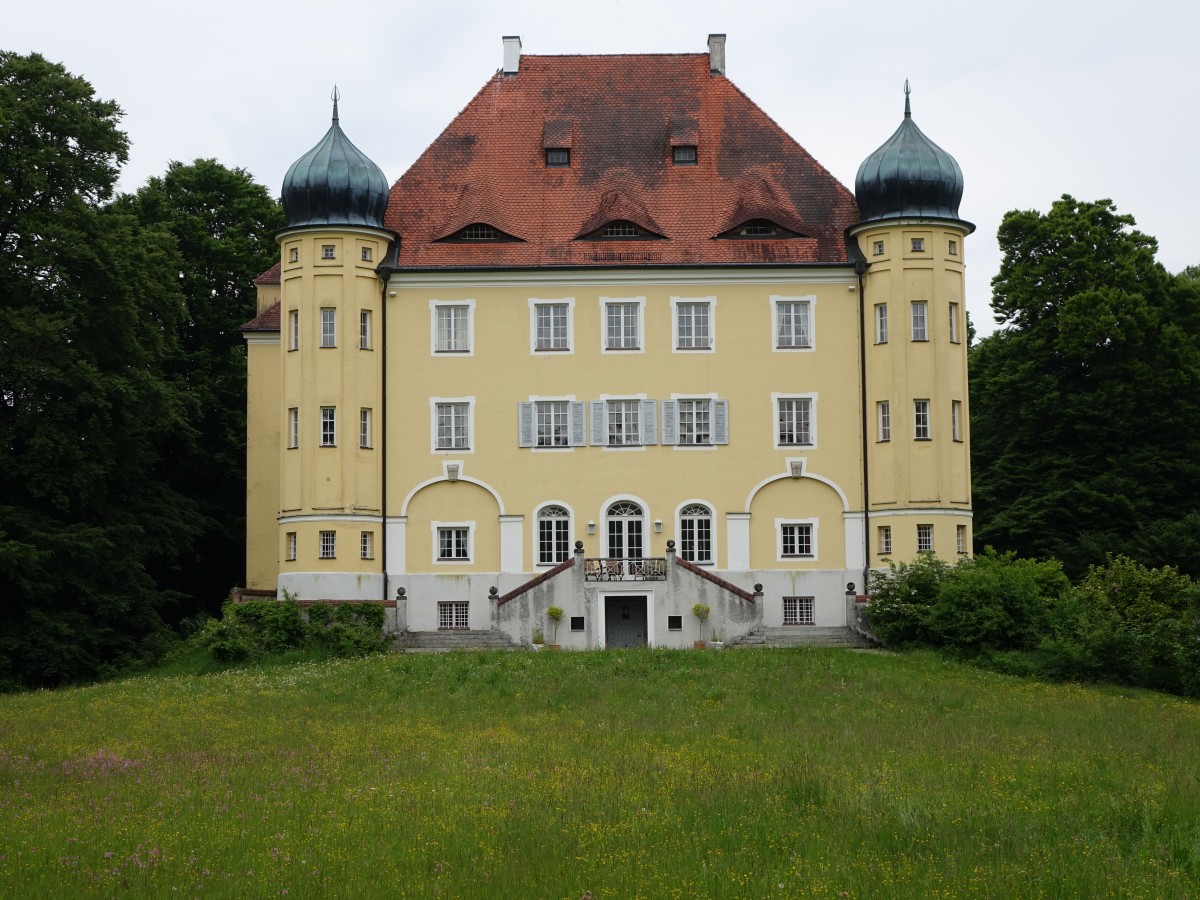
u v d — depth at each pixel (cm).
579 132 6234
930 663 4756
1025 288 6738
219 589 7162
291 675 4559
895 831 2148
